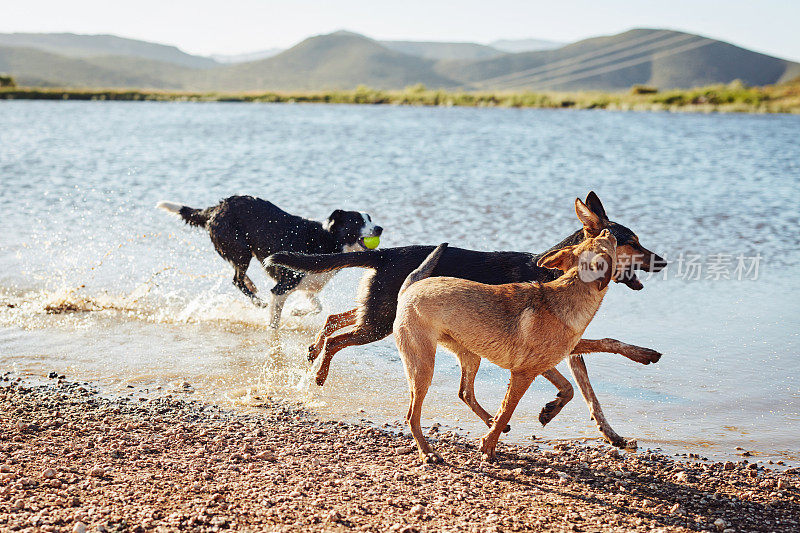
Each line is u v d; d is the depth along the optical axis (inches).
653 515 191.8
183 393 271.6
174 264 446.9
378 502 192.1
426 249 267.1
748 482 211.3
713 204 657.6
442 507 191.0
